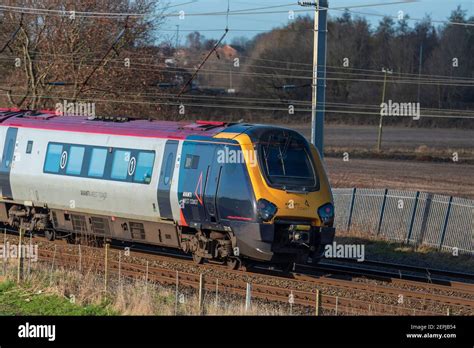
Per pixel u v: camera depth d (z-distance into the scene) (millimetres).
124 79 90312
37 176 56531
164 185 49312
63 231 56719
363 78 173250
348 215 71500
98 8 89812
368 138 146250
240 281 44656
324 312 38188
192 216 48219
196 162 48062
